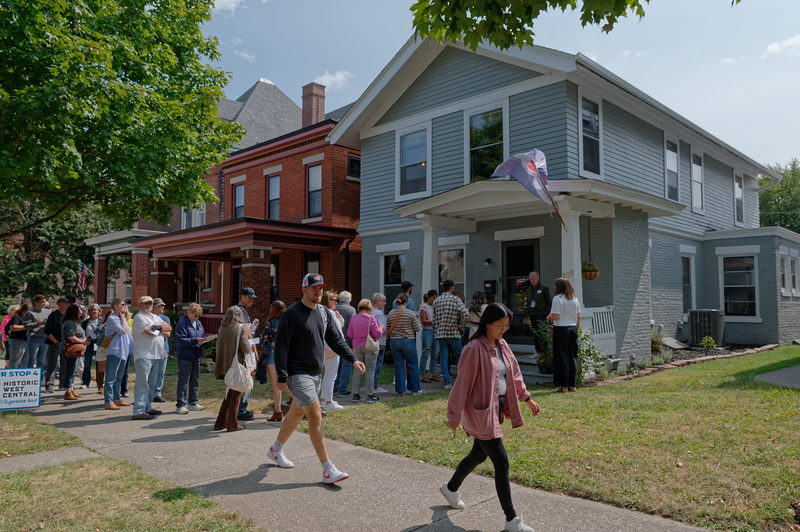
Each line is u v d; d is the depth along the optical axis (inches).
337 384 402.6
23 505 171.8
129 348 369.7
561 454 212.5
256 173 829.8
